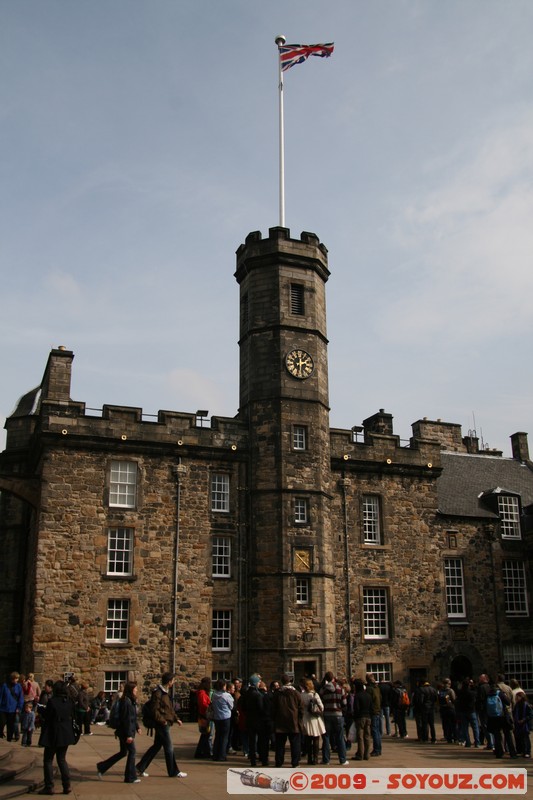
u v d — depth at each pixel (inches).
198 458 1234.6
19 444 1406.3
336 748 696.4
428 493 1411.2
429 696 852.6
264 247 1336.1
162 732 578.2
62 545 1118.4
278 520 1206.9
